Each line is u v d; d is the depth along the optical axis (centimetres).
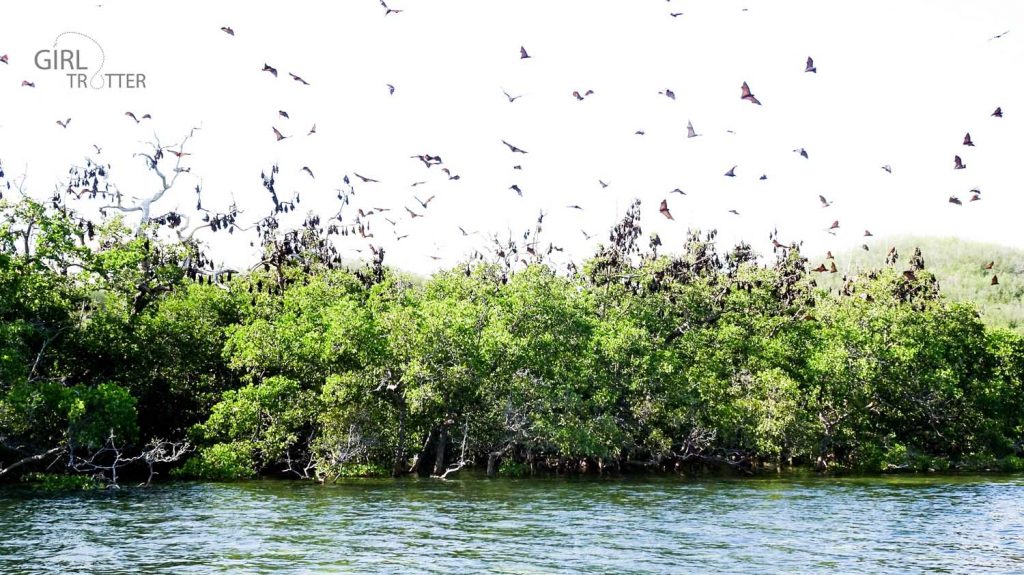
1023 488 5384
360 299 7262
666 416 6662
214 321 6303
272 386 5394
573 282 7619
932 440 8312
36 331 4953
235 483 5066
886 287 8288
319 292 6650
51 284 5159
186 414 5912
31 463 4938
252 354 5466
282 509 3841
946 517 3831
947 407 7894
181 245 6072
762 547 2964
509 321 6425
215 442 5578
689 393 6638
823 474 6719
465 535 3159
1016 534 3319
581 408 6131
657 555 2794
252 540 2995
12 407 4291
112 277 5384
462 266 7481
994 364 9106
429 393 5400
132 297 5650
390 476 5803
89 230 5531
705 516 3788
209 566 2548
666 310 7425
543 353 6338
